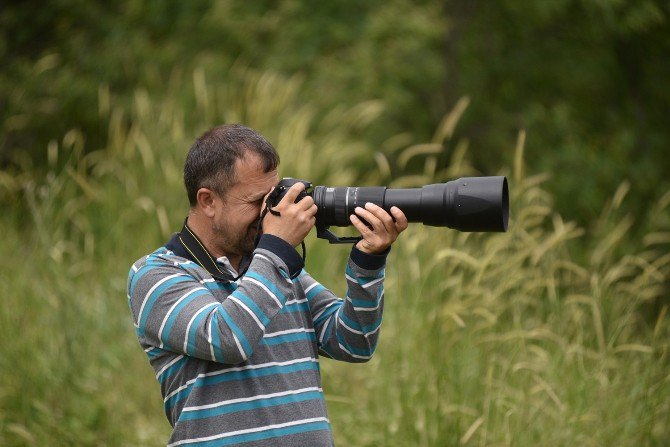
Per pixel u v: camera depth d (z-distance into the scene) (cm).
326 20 3234
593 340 1780
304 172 2156
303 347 911
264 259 852
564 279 2023
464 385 1580
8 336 1783
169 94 2908
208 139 898
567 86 3812
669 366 1636
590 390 1608
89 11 3256
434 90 3600
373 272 912
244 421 859
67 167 2092
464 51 3719
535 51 3806
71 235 2208
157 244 2116
